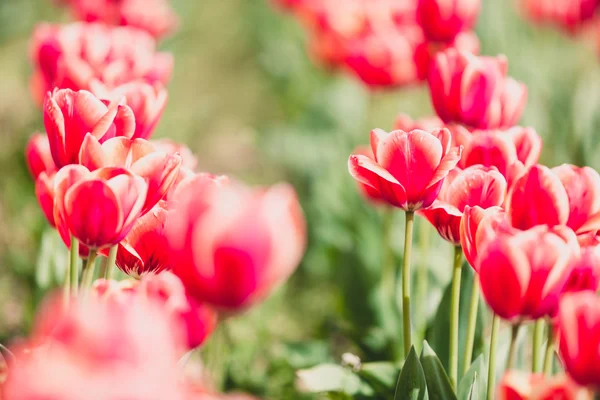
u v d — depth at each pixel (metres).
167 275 1.28
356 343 2.12
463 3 1.85
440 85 1.54
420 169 1.36
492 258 1.26
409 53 2.33
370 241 2.44
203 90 4.78
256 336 2.25
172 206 1.36
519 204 1.31
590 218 1.33
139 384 1.11
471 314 1.43
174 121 3.52
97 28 1.71
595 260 1.30
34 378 1.11
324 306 2.96
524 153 1.46
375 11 2.60
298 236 1.20
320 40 3.51
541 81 3.46
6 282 2.58
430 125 1.56
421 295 1.74
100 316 1.13
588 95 3.01
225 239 1.17
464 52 1.54
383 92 2.57
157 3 2.66
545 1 3.41
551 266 1.26
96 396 1.10
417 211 1.43
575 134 3.00
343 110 4.11
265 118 5.00
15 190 2.84
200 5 5.51
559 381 1.22
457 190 1.39
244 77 5.47
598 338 1.22
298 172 4.06
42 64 1.71
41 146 1.47
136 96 1.43
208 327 1.27
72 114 1.34
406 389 1.40
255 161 4.39
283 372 2.09
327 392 1.61
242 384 2.03
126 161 1.33
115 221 1.29
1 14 4.95
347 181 2.85
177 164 1.33
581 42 3.78
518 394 1.23
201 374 1.68
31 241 2.56
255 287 1.19
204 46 5.54
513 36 3.85
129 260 1.38
